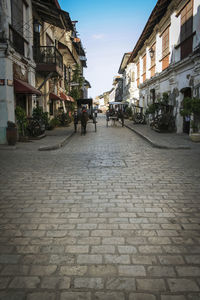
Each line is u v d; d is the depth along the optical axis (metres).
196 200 4.19
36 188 4.85
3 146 9.60
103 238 2.95
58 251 2.68
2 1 9.42
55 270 2.36
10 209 3.83
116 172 6.11
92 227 3.23
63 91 24.41
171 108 15.30
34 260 2.52
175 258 2.55
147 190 4.71
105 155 8.48
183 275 2.29
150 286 2.15
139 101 26.80
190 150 9.29
